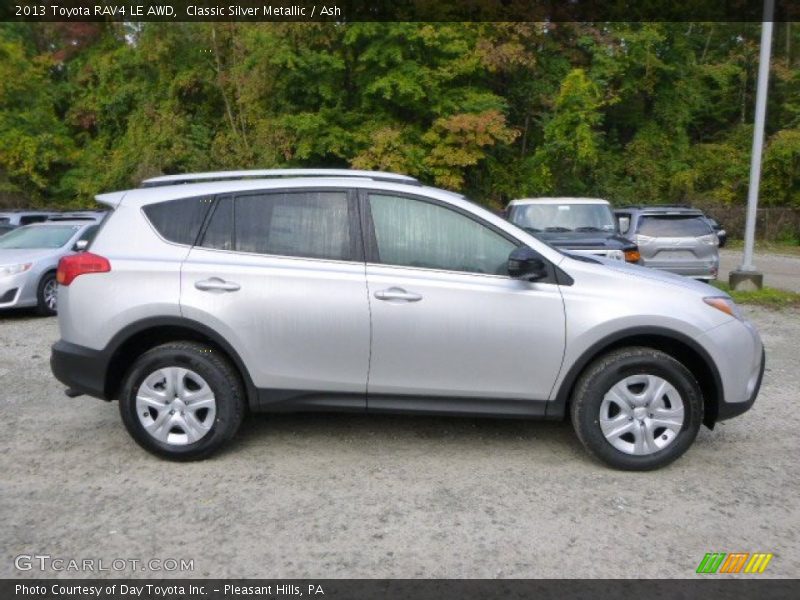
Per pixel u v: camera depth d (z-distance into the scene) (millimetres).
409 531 3686
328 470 4473
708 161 30547
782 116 31281
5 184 28172
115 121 29266
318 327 4422
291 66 21609
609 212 11461
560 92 25828
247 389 4516
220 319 4402
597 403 4383
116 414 5535
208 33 25078
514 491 4180
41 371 6902
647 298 4414
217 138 25250
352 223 4551
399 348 4422
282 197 4598
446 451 4812
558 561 3402
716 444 4988
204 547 3514
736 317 4535
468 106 22734
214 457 4668
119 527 3711
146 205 4637
